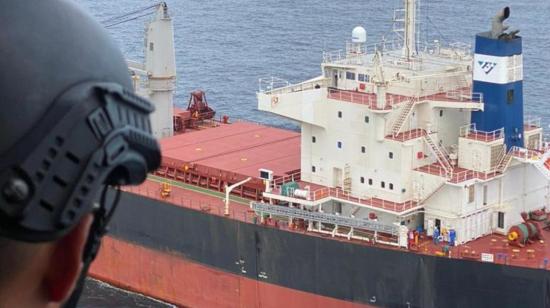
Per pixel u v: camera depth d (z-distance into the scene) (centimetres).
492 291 5375
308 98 6209
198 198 6762
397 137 5931
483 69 5959
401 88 6150
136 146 423
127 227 6912
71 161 401
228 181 6806
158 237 6719
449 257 5459
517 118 6053
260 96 6212
